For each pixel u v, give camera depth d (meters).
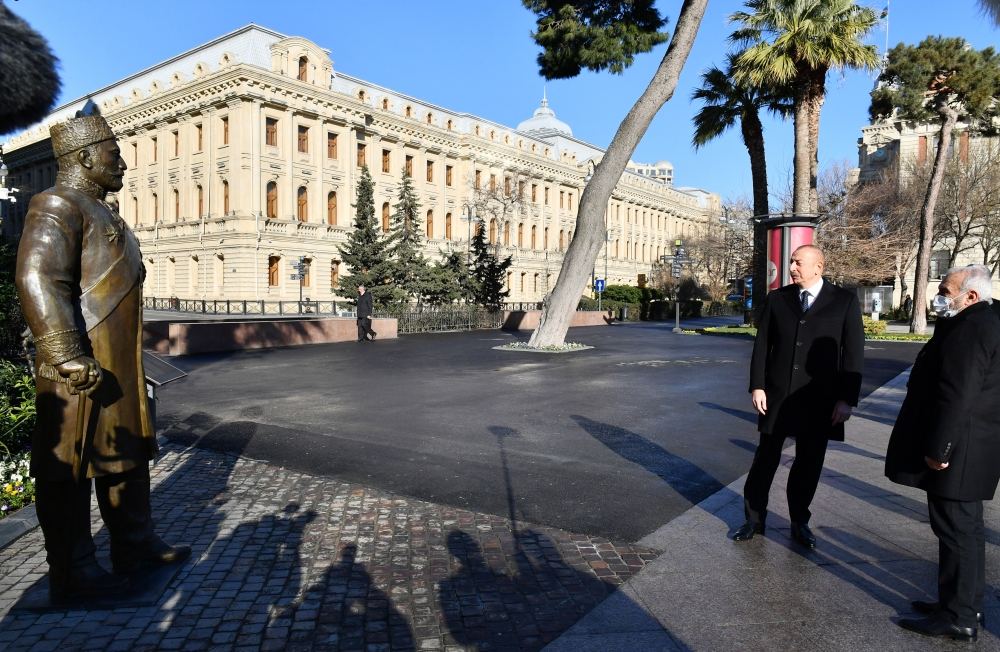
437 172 61.72
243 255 46.06
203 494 5.27
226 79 45.97
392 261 30.34
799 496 4.21
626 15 19.31
